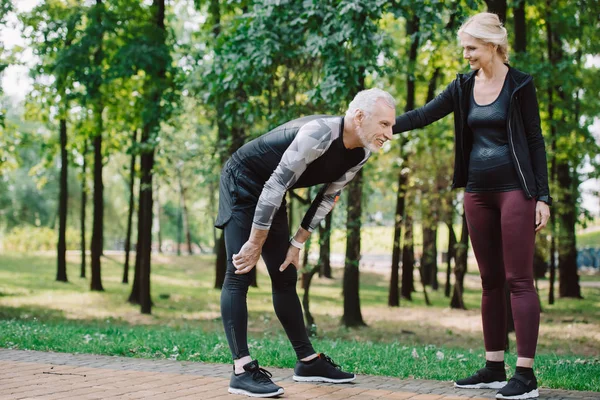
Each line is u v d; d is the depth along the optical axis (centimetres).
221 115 1199
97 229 2005
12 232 3716
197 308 1647
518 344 378
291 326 418
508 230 382
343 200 1132
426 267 2486
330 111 972
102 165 2112
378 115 368
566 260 2108
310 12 867
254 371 375
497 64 391
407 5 862
